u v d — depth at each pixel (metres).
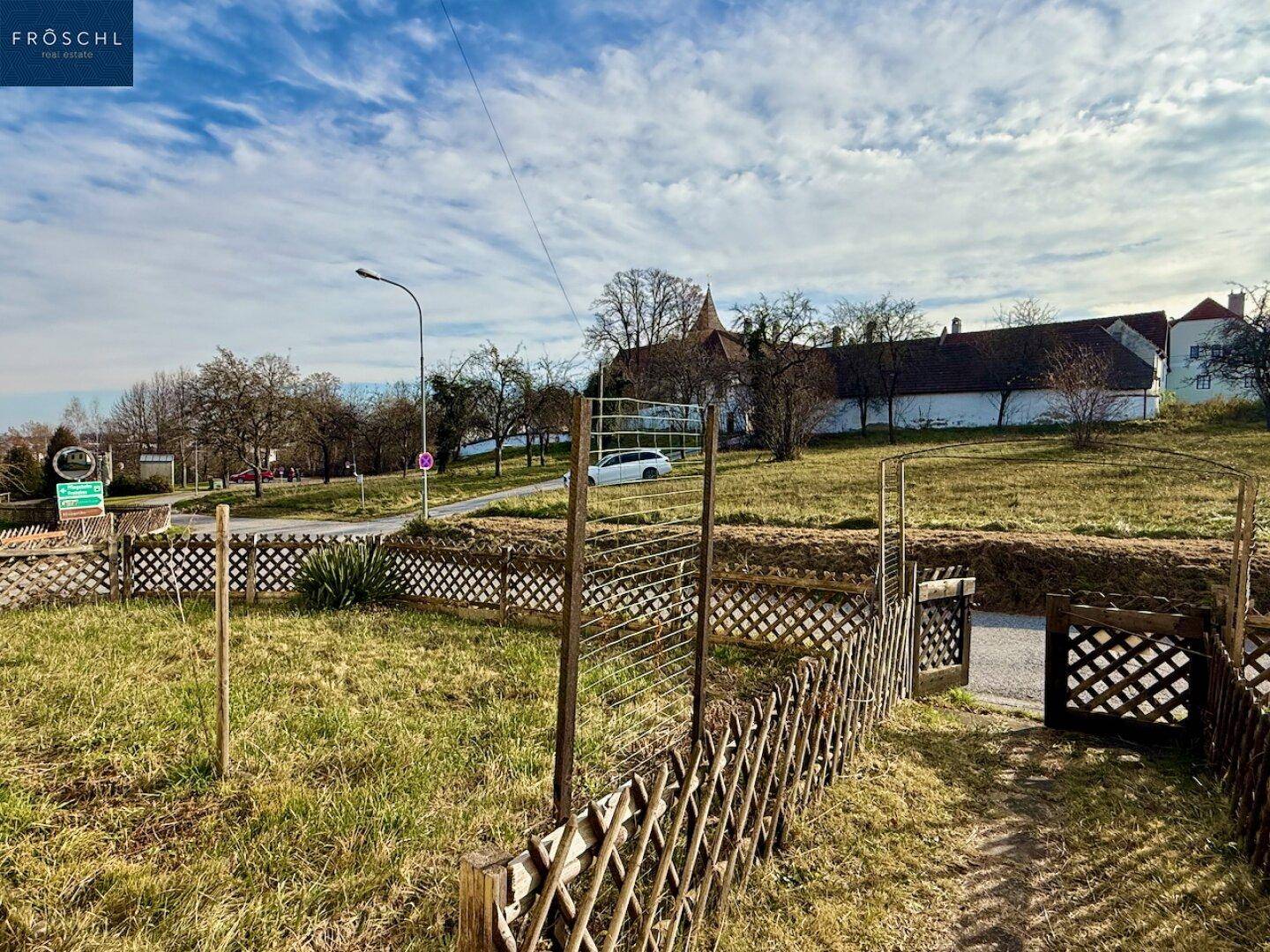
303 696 5.19
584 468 2.46
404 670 5.91
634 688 5.52
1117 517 12.80
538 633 7.39
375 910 2.82
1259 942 2.68
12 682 5.20
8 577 8.06
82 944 2.53
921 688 5.75
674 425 4.03
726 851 3.00
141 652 6.14
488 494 26.64
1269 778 3.05
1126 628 4.77
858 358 38.78
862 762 4.30
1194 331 47.88
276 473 50.06
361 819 3.42
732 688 5.80
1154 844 3.40
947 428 37.97
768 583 6.90
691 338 39.41
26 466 34.09
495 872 1.71
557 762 2.51
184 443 33.72
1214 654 4.29
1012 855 3.36
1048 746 4.69
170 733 4.37
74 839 3.19
